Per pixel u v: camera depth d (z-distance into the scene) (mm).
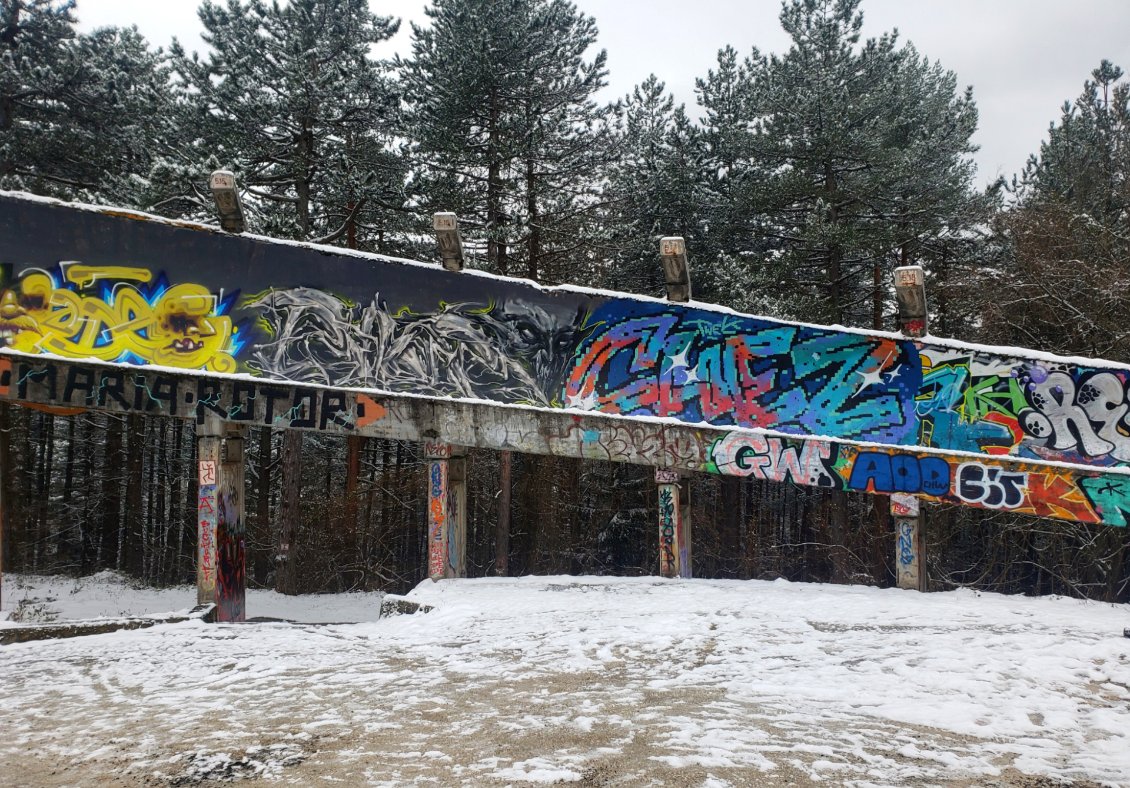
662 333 17609
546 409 17234
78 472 34781
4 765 6438
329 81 24156
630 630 11359
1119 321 22359
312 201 26562
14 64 24750
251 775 5957
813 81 27062
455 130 27516
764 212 28953
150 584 26328
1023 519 24328
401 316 17234
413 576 31672
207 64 25281
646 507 30984
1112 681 8219
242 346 16438
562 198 28125
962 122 31641
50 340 15727
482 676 9031
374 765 6086
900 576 16469
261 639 12039
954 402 16766
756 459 17000
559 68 28406
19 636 12703
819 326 17344
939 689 8023
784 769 5789
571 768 5871
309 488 31734
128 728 7363
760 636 10812
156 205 23000
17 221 15852
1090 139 30172
